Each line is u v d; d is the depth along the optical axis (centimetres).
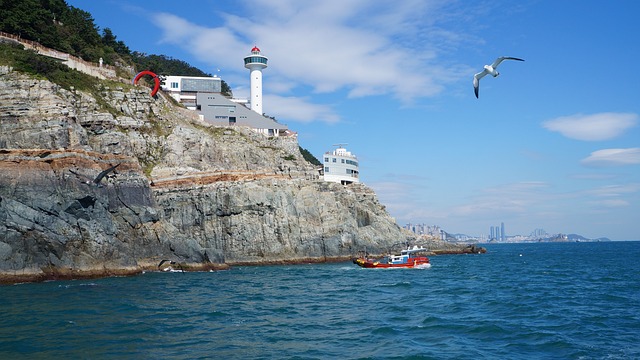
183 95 14775
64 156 7550
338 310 4600
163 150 11006
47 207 7050
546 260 14150
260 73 16350
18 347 3052
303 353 3039
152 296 5362
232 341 3316
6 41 9044
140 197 8688
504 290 6244
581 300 5359
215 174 11019
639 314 4481
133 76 12356
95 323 3812
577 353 3100
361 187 14912
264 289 6181
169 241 8881
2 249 6481
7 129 7575
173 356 2912
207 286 6425
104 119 9569
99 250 7450
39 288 5934
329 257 11756
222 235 10681
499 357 3003
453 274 8744
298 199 11856
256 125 14688
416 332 3666
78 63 10531
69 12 12519
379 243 13288
